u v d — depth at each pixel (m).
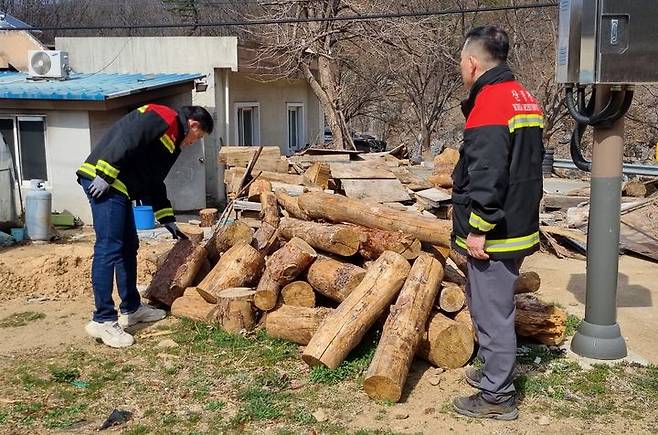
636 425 4.27
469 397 4.42
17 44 15.66
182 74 14.80
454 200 4.36
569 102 5.27
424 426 4.23
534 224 4.15
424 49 18.77
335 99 17.88
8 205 10.70
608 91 5.06
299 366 5.14
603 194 5.15
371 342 5.26
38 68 13.67
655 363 5.25
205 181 14.65
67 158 12.18
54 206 12.32
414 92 30.17
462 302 5.20
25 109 12.09
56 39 15.76
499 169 3.87
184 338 5.75
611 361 5.23
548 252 9.60
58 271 7.71
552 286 7.65
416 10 22.61
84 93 11.70
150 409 4.54
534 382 4.84
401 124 35.47
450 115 37.09
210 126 5.89
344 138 18.00
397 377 4.47
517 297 5.55
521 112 3.98
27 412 4.52
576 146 5.47
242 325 5.76
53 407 4.59
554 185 17.80
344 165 10.95
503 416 4.30
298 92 19.45
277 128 18.38
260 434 4.18
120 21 32.62
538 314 5.36
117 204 5.60
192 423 4.34
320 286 5.55
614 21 4.82
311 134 20.56
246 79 16.56
